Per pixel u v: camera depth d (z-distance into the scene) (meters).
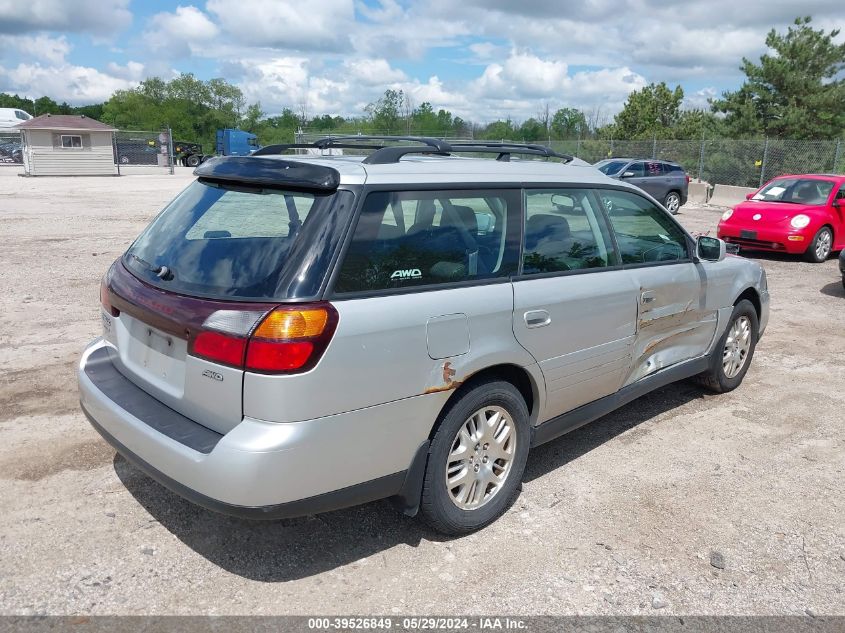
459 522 3.46
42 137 32.38
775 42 34.69
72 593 2.99
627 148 33.31
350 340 2.85
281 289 2.80
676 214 21.80
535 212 3.80
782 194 13.83
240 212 3.22
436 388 3.16
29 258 10.59
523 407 3.69
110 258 10.77
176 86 91.88
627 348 4.35
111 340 3.61
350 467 2.95
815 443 4.83
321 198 3.03
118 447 3.24
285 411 2.73
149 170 39.78
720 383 5.62
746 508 3.92
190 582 3.10
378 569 3.25
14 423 4.64
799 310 8.98
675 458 4.54
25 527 3.46
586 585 3.19
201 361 2.87
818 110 33.78
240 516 2.78
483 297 3.37
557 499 3.96
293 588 3.09
